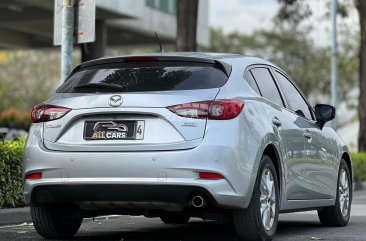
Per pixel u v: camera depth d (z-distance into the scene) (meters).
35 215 8.12
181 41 18.14
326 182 9.55
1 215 9.95
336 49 27.64
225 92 7.41
